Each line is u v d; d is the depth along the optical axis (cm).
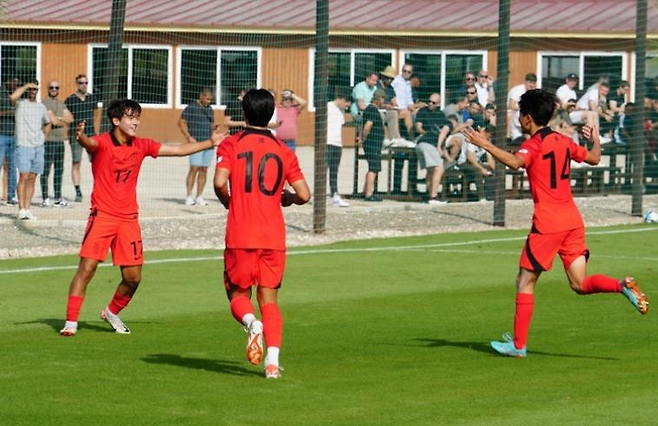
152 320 2292
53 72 7281
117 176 2080
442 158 4756
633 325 2253
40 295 2600
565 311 2425
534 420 1477
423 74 7156
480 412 1516
